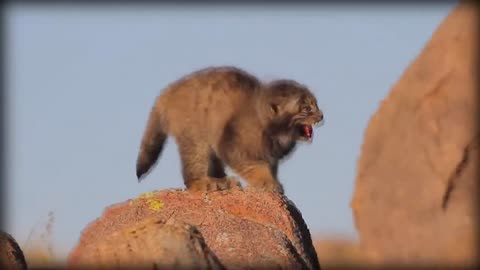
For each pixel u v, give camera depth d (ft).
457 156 42.91
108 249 40.09
